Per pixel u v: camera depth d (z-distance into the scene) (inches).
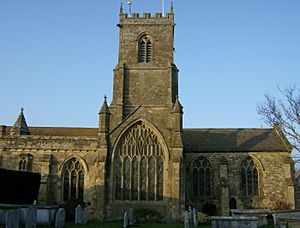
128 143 2132.1
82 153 2262.6
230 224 1296.8
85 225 1657.2
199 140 2472.9
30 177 1942.7
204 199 2284.7
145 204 2047.2
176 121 2095.2
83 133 2999.5
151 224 1806.1
